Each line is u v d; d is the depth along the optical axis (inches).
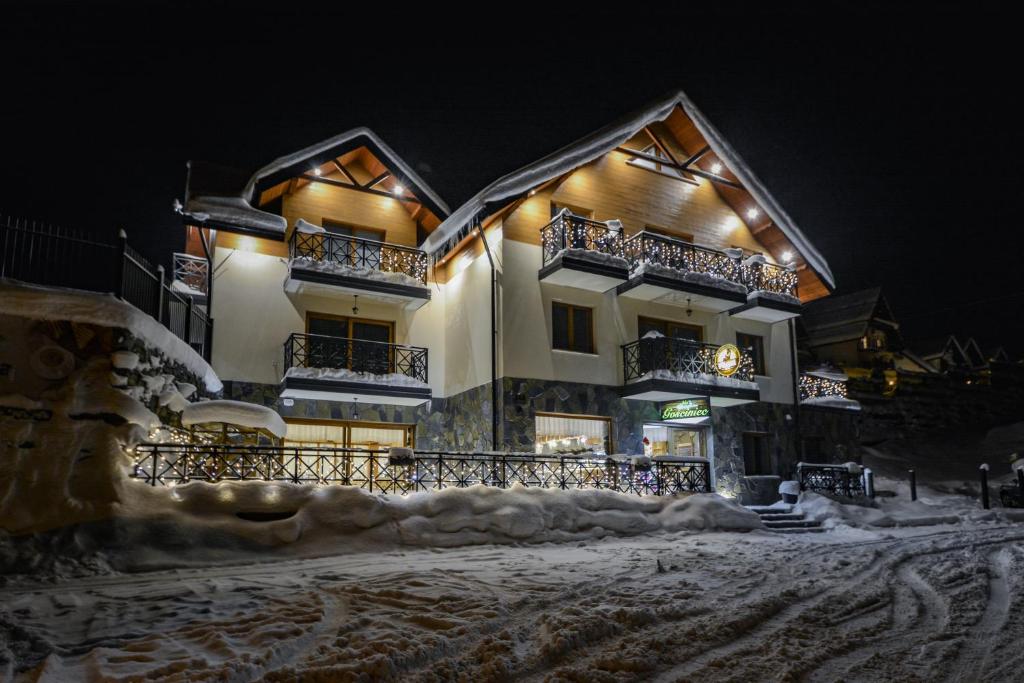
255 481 378.6
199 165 621.0
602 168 687.1
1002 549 424.5
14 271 351.3
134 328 357.7
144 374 374.0
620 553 386.6
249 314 612.4
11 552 286.2
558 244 602.2
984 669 171.9
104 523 317.1
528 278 613.6
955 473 959.6
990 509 665.0
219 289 604.4
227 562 330.0
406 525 395.5
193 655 170.6
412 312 690.2
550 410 597.3
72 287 350.6
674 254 673.0
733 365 631.8
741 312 719.1
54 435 320.5
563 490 471.2
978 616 232.4
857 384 1181.7
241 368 599.5
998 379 1535.4
